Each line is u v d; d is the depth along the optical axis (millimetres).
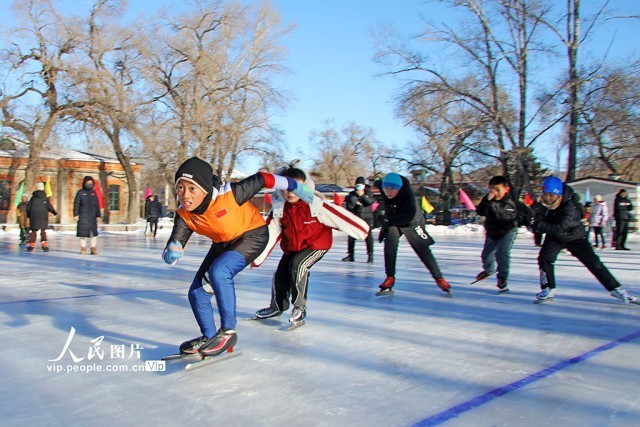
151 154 30859
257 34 32812
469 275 9078
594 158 31891
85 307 5930
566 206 6207
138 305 6059
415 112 28734
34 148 28234
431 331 4906
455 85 28422
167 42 31047
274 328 5000
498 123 28203
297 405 3047
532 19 26750
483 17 27359
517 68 27844
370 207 10953
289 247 5176
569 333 4871
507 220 7020
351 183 70125
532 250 14672
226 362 3887
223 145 32875
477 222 37906
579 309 6039
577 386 3412
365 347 4324
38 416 2877
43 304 6098
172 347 4273
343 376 3582
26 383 3418
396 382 3467
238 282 7941
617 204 16016
